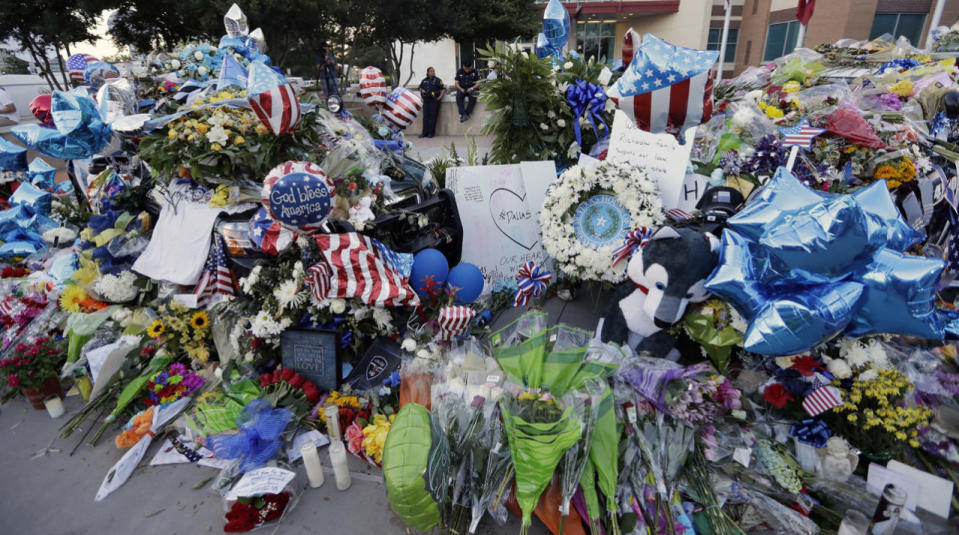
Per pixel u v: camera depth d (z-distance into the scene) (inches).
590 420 81.4
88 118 131.6
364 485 93.7
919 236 82.1
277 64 495.2
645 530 77.3
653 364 93.6
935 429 86.7
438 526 82.7
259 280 118.9
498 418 86.3
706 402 85.7
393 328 121.3
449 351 110.1
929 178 139.4
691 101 102.4
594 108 162.9
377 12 515.5
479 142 426.3
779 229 79.4
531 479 74.5
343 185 121.7
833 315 75.1
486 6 572.1
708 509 80.0
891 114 153.5
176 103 157.9
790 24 678.5
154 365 120.9
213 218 127.0
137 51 504.1
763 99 161.2
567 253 136.1
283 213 104.9
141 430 103.3
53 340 131.4
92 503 91.3
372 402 108.1
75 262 162.1
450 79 791.7
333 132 147.8
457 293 135.1
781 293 80.8
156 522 87.0
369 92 188.7
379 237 130.0
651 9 741.3
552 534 80.5
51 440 109.0
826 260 75.6
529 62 155.4
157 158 125.6
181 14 447.5
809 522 78.8
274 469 91.5
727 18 307.1
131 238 145.3
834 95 152.9
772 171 133.0
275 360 123.0
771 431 91.4
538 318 107.1
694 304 101.3
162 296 135.7
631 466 84.2
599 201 135.7
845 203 74.0
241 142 121.9
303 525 85.6
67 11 456.1
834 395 84.0
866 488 82.9
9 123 337.4
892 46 226.7
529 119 170.4
